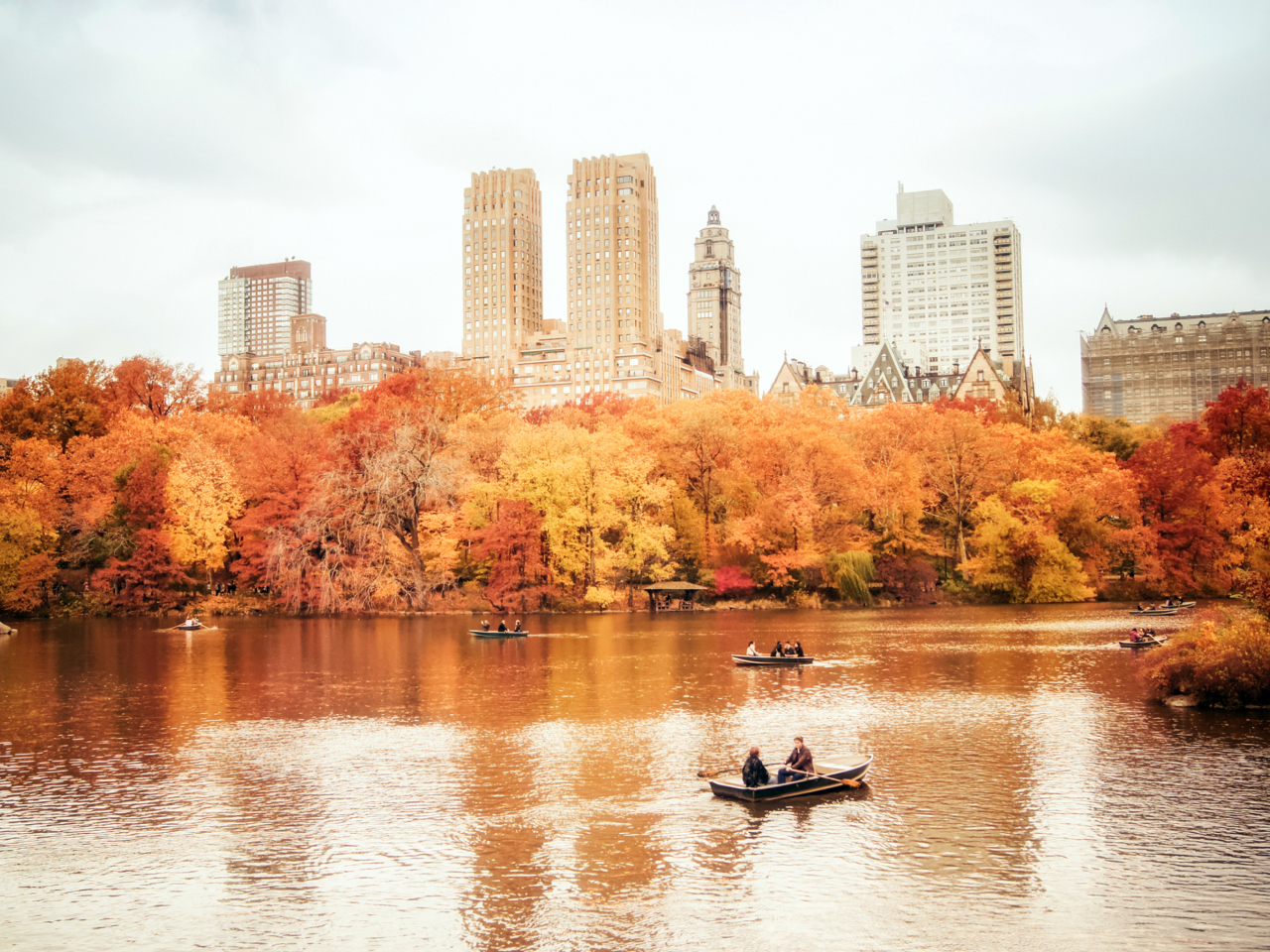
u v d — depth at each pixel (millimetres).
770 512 116438
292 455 116375
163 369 144750
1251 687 50312
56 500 112875
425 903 27828
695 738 46031
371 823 34344
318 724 50094
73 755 44000
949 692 56594
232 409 156250
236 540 119688
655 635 89812
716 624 99750
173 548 112062
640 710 52594
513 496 114500
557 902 27750
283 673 66812
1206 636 53125
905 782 38188
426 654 76250
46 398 129500
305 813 35500
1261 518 112000
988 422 161250
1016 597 121312
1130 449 148500
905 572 121375
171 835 33406
